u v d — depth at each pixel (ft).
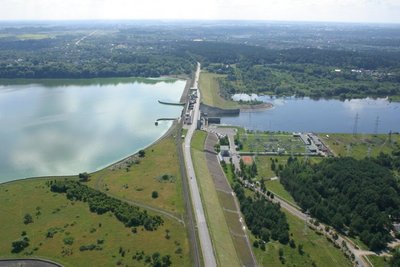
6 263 640.17
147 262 638.53
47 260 645.51
